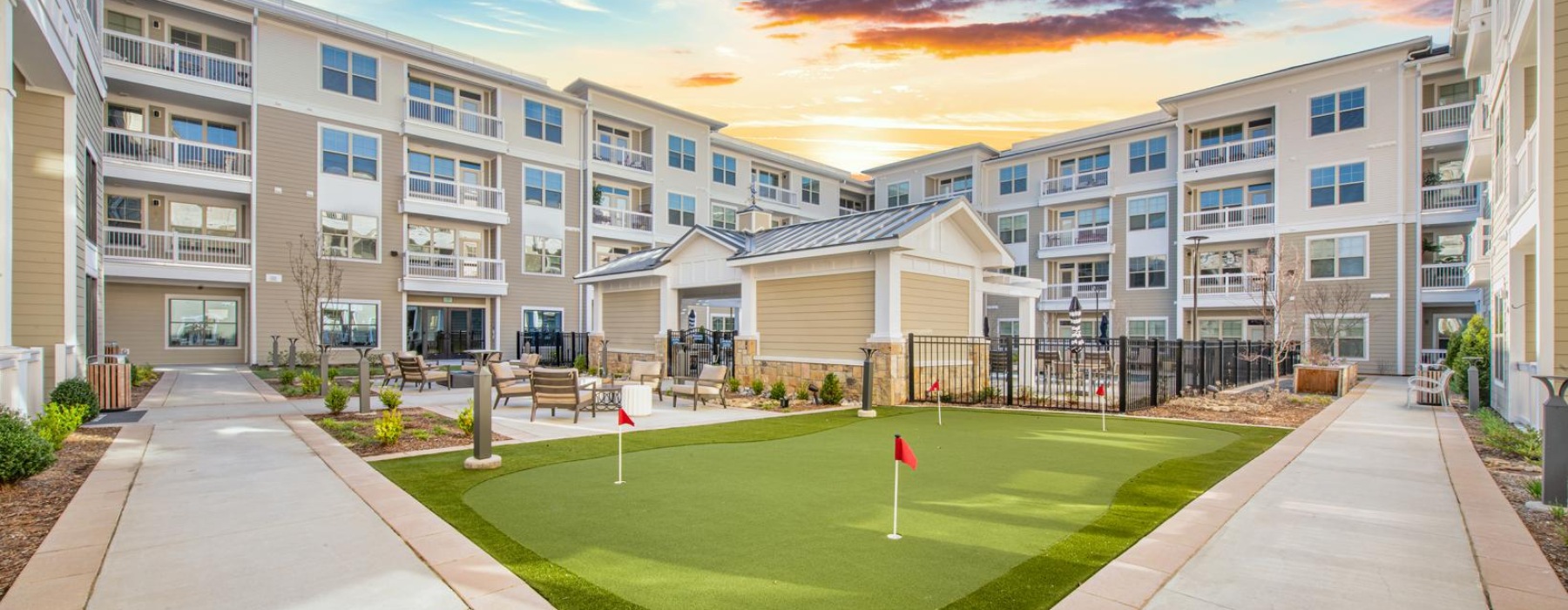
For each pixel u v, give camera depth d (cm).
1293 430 1020
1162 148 3120
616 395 1310
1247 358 1836
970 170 3847
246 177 2242
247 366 2227
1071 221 3466
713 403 1378
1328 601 361
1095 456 791
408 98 2566
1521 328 1077
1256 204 2847
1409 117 2445
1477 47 1459
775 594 362
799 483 639
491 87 2820
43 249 1101
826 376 1388
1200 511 538
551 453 791
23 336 1080
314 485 612
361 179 2483
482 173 2864
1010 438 928
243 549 436
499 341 2822
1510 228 1086
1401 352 2428
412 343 2655
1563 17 819
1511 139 1101
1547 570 409
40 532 472
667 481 645
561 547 441
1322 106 2614
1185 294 2911
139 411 1137
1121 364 1243
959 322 1584
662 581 381
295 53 2352
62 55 1038
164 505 541
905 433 976
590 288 3036
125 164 2045
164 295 2283
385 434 825
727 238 1725
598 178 3244
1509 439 823
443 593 363
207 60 2236
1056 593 366
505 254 2842
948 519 512
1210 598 364
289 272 2327
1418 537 473
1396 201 2452
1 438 590
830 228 1597
